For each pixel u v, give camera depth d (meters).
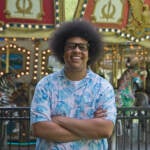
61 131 2.77
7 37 9.02
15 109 5.96
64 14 8.51
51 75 2.92
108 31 8.98
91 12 8.73
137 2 8.95
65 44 2.93
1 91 9.75
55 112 2.84
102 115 2.84
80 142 2.80
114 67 11.61
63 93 2.86
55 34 2.97
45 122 2.79
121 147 7.66
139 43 9.45
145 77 12.38
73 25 2.92
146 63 12.49
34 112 2.83
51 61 10.52
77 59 2.86
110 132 2.84
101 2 8.70
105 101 2.87
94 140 2.83
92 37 2.93
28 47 10.56
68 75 2.88
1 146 7.98
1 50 10.43
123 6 8.88
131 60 12.17
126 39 9.23
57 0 8.40
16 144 8.82
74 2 8.56
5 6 8.29
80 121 2.78
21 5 8.34
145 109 6.16
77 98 2.85
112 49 11.54
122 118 6.20
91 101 2.86
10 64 10.52
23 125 7.35
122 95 10.41
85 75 2.90
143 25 9.19
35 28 8.59
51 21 8.58
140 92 11.92
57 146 2.79
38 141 2.90
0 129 6.20
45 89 2.87
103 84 2.90
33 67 10.56
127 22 9.09
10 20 8.43
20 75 10.50
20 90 10.19
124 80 10.71
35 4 8.40
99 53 2.99
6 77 9.97
